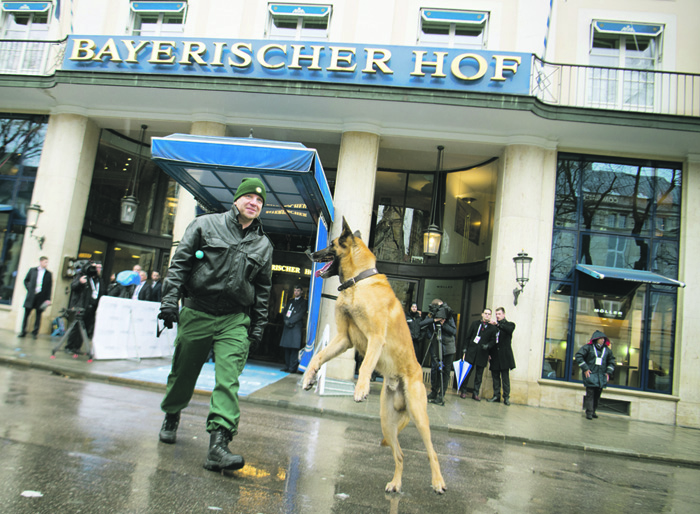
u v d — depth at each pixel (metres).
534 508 3.40
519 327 10.03
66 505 2.34
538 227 10.52
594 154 11.03
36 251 11.40
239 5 11.52
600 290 10.60
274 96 10.21
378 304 3.33
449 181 13.01
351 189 10.74
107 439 3.62
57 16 12.07
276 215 11.12
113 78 10.37
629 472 5.27
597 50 11.05
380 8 11.16
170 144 7.88
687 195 10.64
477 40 11.14
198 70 10.21
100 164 13.08
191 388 3.68
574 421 8.53
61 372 6.92
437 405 8.29
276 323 11.95
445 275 12.22
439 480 3.16
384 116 10.69
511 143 10.70
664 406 10.04
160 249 13.81
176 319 3.36
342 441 4.92
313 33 11.47
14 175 12.23
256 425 5.12
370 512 2.85
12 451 3.06
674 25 10.88
